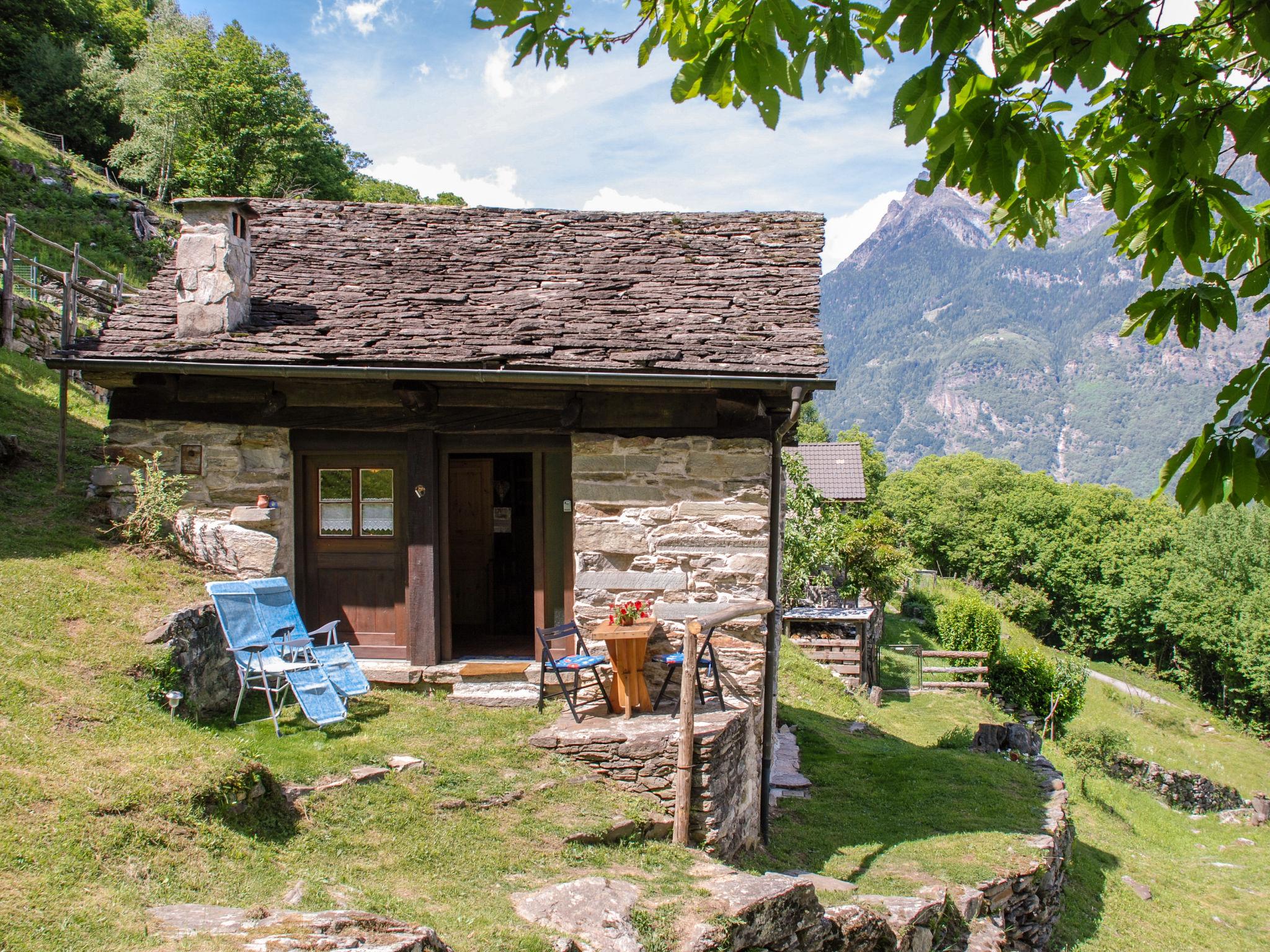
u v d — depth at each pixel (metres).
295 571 8.78
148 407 8.55
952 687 20.44
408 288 9.18
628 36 3.75
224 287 8.26
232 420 8.48
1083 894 10.47
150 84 38.38
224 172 35.09
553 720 7.79
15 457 9.88
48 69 42.28
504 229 10.34
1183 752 29.53
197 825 5.15
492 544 11.19
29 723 5.54
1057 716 21.41
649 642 8.32
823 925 5.98
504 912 5.13
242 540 8.29
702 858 6.57
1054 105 2.83
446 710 8.00
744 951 5.30
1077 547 51.91
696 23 3.54
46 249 23.11
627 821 6.60
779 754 11.29
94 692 6.14
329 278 9.34
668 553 8.20
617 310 8.77
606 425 8.26
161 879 4.61
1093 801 15.77
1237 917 10.99
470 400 8.40
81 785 5.05
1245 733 38.47
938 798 9.88
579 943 4.89
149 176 38.25
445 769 6.82
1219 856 14.47
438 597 8.67
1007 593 50.16
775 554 8.61
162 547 8.42
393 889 5.25
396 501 8.69
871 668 20.78
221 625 7.62
